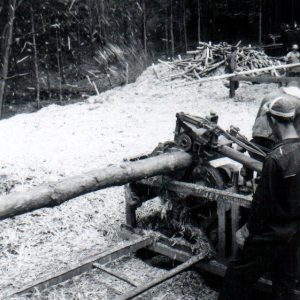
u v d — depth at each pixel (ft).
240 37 98.17
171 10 87.10
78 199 17.40
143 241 13.29
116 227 15.52
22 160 22.20
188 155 13.23
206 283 12.66
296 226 9.54
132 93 48.03
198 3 89.40
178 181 13.14
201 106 39.17
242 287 10.07
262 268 9.86
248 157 12.39
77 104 43.50
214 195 11.98
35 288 11.30
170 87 48.91
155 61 82.64
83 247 14.38
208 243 12.52
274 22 95.09
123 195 17.94
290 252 9.66
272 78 38.34
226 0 95.81
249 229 9.64
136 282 12.41
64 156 23.16
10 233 15.10
